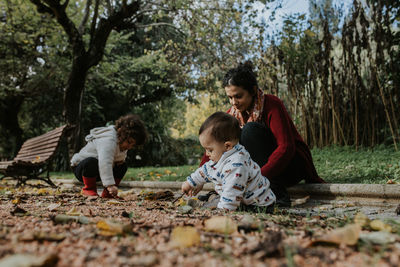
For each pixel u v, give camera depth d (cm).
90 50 892
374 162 502
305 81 741
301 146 329
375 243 118
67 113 910
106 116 1584
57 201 304
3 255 99
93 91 1430
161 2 924
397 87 636
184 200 295
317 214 245
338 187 332
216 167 255
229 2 874
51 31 1171
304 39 704
